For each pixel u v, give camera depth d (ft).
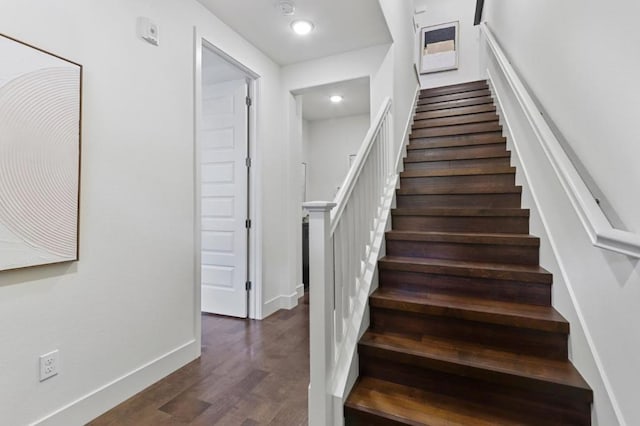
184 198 7.45
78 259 5.31
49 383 4.93
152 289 6.64
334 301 5.26
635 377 3.30
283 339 8.96
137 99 6.34
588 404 4.16
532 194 6.94
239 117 10.69
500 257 6.64
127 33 6.15
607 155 3.97
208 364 7.47
